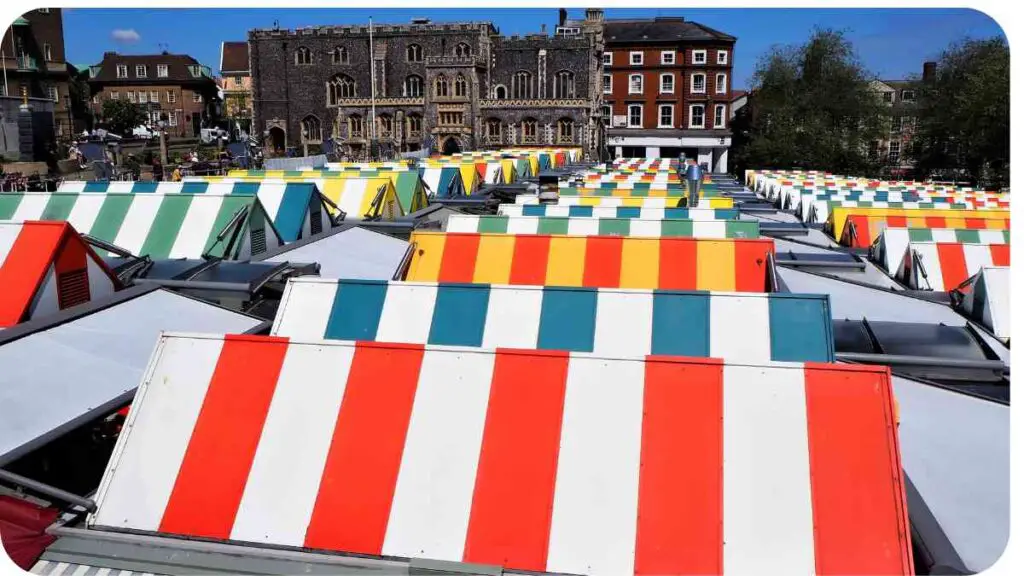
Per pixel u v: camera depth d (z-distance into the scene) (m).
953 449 7.70
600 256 13.11
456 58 91.38
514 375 6.67
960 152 70.94
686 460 6.09
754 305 9.64
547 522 5.98
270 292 14.08
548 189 29.25
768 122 82.31
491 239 13.55
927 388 8.80
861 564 5.57
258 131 102.19
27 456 7.64
